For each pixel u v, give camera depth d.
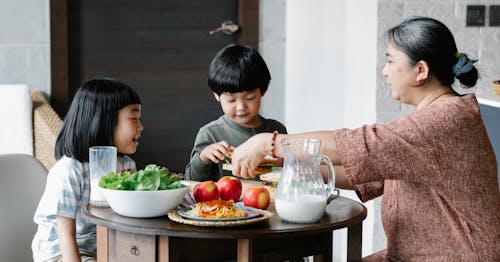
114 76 4.27
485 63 3.31
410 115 1.80
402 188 1.90
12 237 2.30
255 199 1.84
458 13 3.28
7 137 3.84
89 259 2.10
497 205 1.82
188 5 4.28
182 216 1.72
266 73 2.41
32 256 2.32
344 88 3.94
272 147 1.84
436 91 1.91
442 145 1.75
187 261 1.73
